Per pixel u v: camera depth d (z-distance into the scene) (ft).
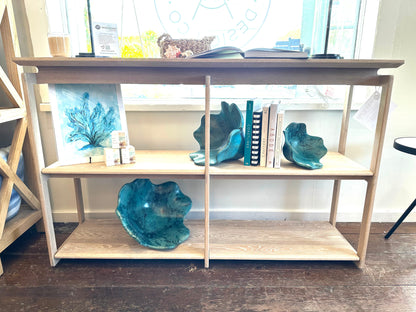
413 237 4.94
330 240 4.56
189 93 5.03
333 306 3.53
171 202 4.85
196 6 4.56
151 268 4.18
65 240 4.72
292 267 4.23
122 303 3.56
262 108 3.83
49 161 5.09
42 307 3.49
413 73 4.67
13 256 4.42
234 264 4.28
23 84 3.48
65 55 3.55
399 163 5.10
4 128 4.98
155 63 3.30
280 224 5.05
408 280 3.97
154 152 4.75
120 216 4.11
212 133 4.46
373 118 3.89
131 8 4.57
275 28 4.66
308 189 5.27
